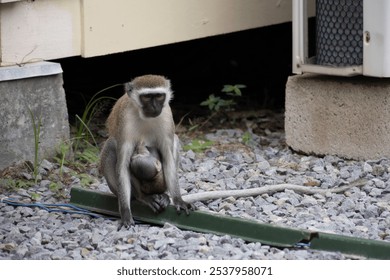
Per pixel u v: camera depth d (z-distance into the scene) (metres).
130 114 10.12
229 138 13.72
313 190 10.94
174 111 15.28
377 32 11.58
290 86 12.77
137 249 9.14
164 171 10.30
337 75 12.19
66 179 11.66
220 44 17.56
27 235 9.70
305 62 12.64
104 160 10.52
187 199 10.44
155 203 10.12
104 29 12.52
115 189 10.48
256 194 10.78
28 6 11.86
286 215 10.20
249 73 17.28
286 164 12.27
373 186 11.20
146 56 17.12
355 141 12.23
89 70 16.56
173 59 17.33
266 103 15.84
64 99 12.18
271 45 17.70
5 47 11.73
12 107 11.66
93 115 13.36
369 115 12.04
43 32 12.04
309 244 9.18
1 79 11.48
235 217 9.66
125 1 12.64
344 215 10.20
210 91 16.47
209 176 11.81
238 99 15.99
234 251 9.02
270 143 13.55
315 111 12.54
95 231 9.78
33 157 11.94
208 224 9.77
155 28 13.01
